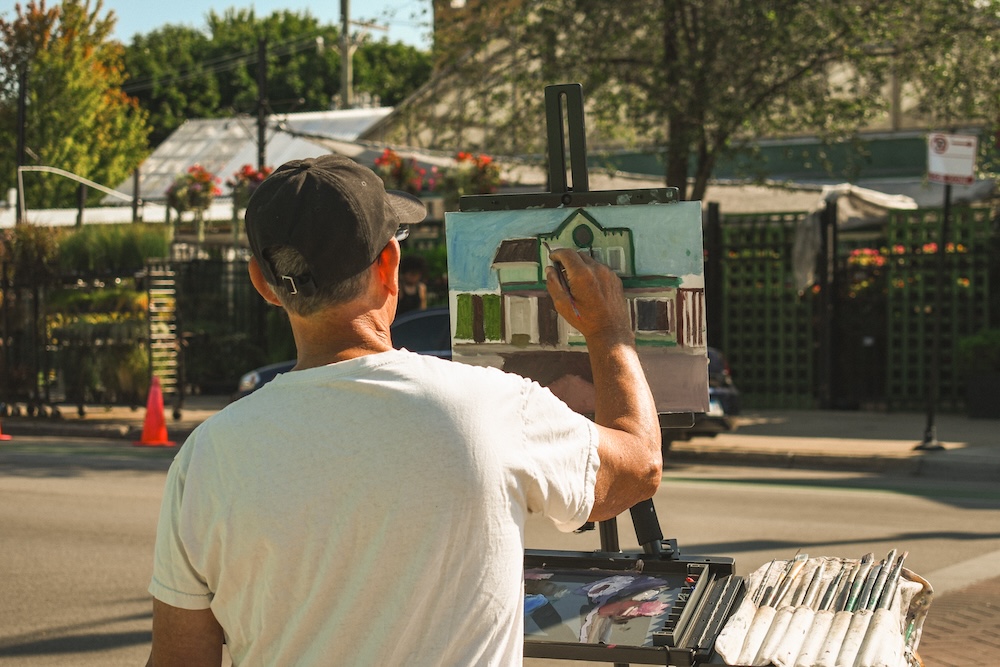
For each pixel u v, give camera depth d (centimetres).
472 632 152
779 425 1430
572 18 1485
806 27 1407
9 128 4209
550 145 248
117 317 1599
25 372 1560
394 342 1107
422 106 1880
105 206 4191
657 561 248
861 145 1583
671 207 241
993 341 1478
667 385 243
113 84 4822
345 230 156
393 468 149
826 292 1617
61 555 714
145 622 568
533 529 782
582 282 191
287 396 155
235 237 1978
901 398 1593
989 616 564
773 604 236
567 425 165
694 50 1455
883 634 217
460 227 252
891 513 860
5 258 1545
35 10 4194
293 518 148
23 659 512
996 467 1070
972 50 1502
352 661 149
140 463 1143
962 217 1570
